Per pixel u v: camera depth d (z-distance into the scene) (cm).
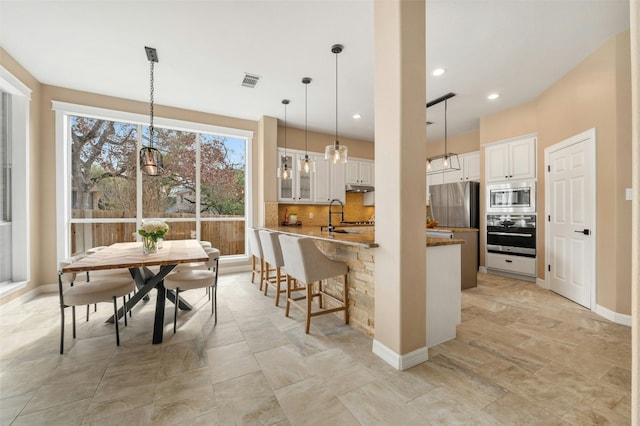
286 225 550
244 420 146
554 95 359
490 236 470
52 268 365
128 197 425
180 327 258
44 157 360
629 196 263
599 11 236
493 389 169
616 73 267
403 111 189
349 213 643
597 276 291
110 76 342
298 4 227
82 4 225
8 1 221
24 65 317
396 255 192
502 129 450
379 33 204
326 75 342
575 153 323
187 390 169
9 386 172
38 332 246
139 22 247
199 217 472
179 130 456
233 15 239
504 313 292
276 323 268
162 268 238
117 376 182
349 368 192
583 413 149
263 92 389
